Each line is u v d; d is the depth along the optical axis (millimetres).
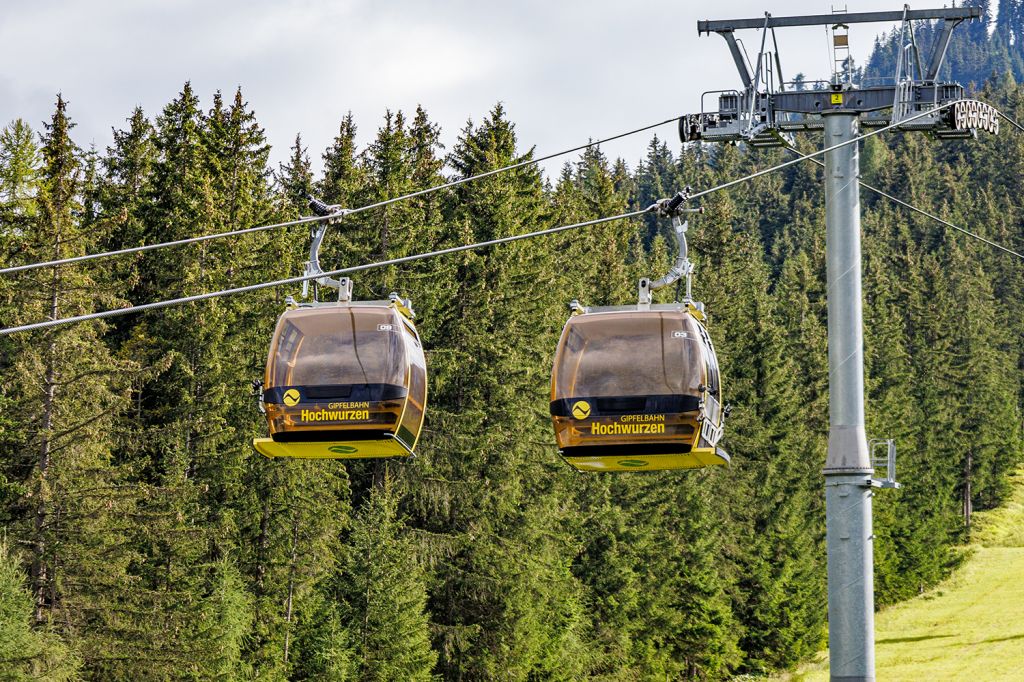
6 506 140250
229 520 158375
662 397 69312
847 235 81312
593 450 70000
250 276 180125
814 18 85562
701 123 87125
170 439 154875
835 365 79688
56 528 137250
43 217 144500
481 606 191375
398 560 171000
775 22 85812
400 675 166375
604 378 70062
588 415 69875
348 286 73500
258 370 175500
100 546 139000
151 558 151875
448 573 188750
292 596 166875
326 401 70062
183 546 148000
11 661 122875
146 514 143875
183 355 163000
